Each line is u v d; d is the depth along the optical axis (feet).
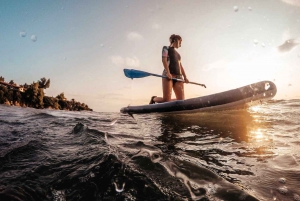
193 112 10.41
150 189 2.52
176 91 12.45
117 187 2.57
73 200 2.37
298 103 14.43
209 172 3.01
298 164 3.55
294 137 5.45
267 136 5.60
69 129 6.63
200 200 2.31
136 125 7.72
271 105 13.64
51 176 2.90
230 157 3.95
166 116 10.31
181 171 3.03
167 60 12.25
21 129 6.38
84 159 3.51
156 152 3.93
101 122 8.61
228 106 10.16
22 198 2.34
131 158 3.49
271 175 3.13
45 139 5.06
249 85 10.08
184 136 5.71
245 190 2.60
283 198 2.48
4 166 3.24
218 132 6.18
